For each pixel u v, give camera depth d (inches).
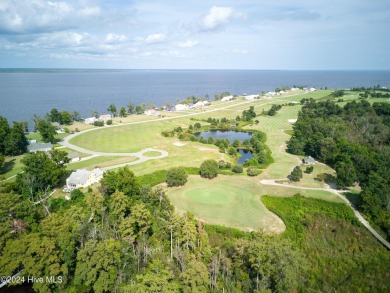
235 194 4178.2
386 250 3120.1
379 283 2770.7
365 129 6250.0
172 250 2898.6
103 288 2468.0
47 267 2383.1
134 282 2413.9
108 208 3395.7
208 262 2736.2
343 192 4128.9
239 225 3422.7
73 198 3779.5
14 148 5757.9
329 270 2938.0
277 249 2427.4
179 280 2427.4
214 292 2422.5
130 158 5620.1
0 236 2588.6
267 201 3961.6
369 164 4421.8
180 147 6451.8
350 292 2694.4
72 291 2465.6
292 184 4451.3
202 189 4345.5
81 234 2684.5
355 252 3122.5
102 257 2485.2
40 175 4092.0
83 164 5226.4
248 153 6363.2
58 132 7598.4
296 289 2674.7
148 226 3137.3
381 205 3666.3
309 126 6481.3
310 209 3762.3
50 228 2679.6
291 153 6043.3
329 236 3358.8
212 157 5777.6
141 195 3693.4
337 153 5216.5
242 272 2664.9
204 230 3238.2
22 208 3112.7
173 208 3617.1
